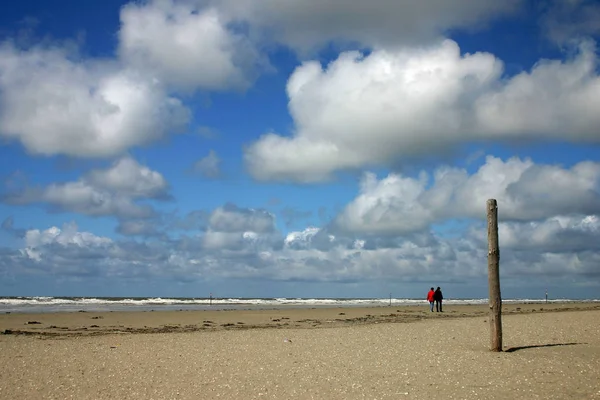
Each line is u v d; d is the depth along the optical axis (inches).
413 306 2608.3
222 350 703.1
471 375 503.2
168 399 417.1
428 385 462.9
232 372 533.3
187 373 528.7
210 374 522.9
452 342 762.2
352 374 517.7
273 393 436.8
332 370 541.0
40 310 1862.7
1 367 563.5
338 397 422.0
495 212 655.8
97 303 2753.4
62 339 861.2
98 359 622.8
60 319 1344.7
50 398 420.5
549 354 623.8
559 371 518.6
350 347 724.7
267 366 568.7
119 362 599.8
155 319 1400.1
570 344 716.7
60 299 3117.6
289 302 3764.8
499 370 526.6
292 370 542.9
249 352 682.2
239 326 1188.5
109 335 943.7
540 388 446.9
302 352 677.9
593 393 429.4
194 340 832.9
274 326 1183.6
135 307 2315.5
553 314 1417.3
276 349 711.1
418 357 617.6
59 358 631.2
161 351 695.1
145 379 497.7
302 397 422.3
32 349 717.3
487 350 663.8
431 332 924.0
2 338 879.7
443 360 590.9
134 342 806.5
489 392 434.6
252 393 437.1
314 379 494.0
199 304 2898.6
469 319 1347.2
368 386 461.4
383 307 2438.5
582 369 528.7
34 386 465.7
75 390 449.4
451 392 436.1
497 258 658.8
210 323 1282.0
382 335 884.6
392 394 430.6
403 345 735.7
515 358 596.1
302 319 1440.7
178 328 1129.4
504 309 2012.8
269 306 2677.2
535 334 839.7
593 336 813.9
